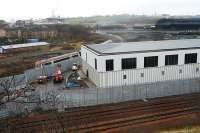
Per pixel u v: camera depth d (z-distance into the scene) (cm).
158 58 4944
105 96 4288
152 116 3734
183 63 5088
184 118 3631
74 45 11850
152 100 4400
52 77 6022
